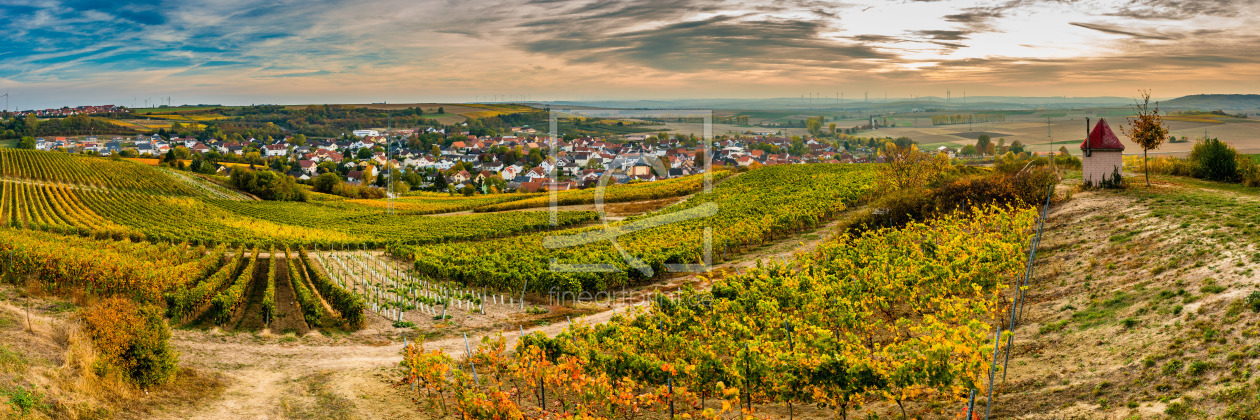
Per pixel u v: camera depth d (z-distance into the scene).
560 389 16.33
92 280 25.81
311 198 107.06
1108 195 25.23
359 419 14.66
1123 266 17.09
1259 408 9.34
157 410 14.55
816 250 29.81
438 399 16.09
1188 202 21.70
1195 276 14.62
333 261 43.94
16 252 26.78
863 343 17.08
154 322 16.42
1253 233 16.42
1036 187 28.95
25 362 14.53
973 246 19.98
